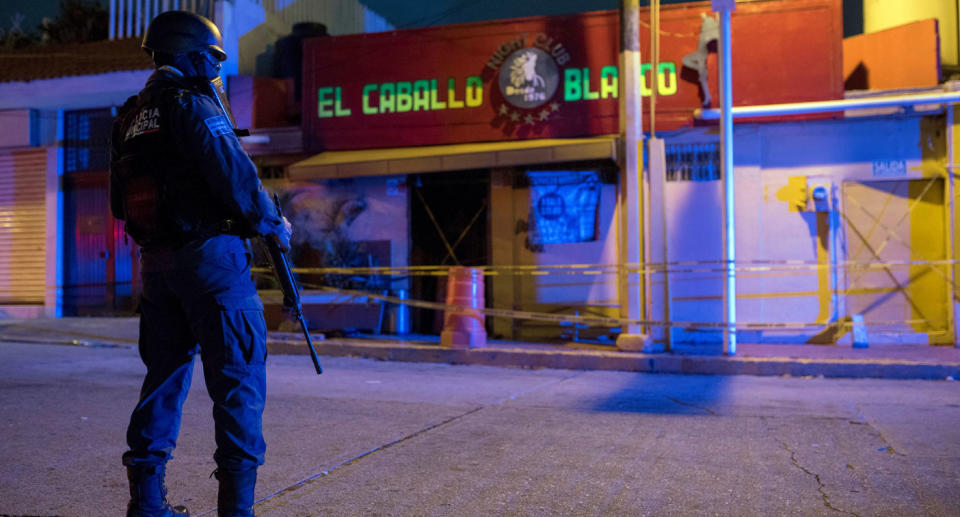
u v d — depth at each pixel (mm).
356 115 11914
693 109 10602
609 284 10805
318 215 11906
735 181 10539
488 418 5426
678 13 10703
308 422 5148
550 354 9117
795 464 4094
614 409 5906
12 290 13812
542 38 11180
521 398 6449
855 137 10273
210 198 2410
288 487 3523
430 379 7699
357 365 8938
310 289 11305
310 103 12102
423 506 3262
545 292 11078
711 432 4980
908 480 3768
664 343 9664
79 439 4445
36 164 13750
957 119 9852
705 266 10547
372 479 3691
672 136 10727
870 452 4395
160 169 2393
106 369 7785
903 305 10227
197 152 2326
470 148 11078
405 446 4441
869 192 10305
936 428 5141
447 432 4883
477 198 11562
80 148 13617
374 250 11719
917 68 10281
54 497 3289
